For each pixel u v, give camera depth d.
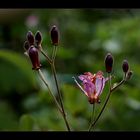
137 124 1.02
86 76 0.61
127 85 1.08
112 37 1.49
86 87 0.60
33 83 1.12
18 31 1.56
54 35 0.62
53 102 1.13
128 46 1.45
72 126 0.98
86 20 1.72
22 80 1.25
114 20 1.71
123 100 1.03
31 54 0.61
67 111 0.99
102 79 0.60
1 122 1.03
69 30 1.61
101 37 1.50
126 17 1.74
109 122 1.01
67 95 0.97
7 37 1.55
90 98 0.60
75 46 1.55
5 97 1.24
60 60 1.35
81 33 1.60
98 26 1.64
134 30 1.49
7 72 1.25
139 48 1.44
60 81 1.14
